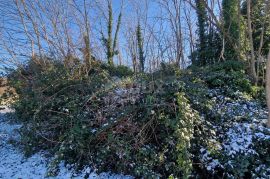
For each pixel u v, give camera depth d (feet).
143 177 15.83
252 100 25.45
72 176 17.29
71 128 18.06
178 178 15.35
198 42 49.01
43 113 21.36
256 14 42.50
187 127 15.61
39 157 20.56
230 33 41.55
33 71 31.37
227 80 27.63
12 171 19.26
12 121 29.76
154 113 16.57
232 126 18.28
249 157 15.71
